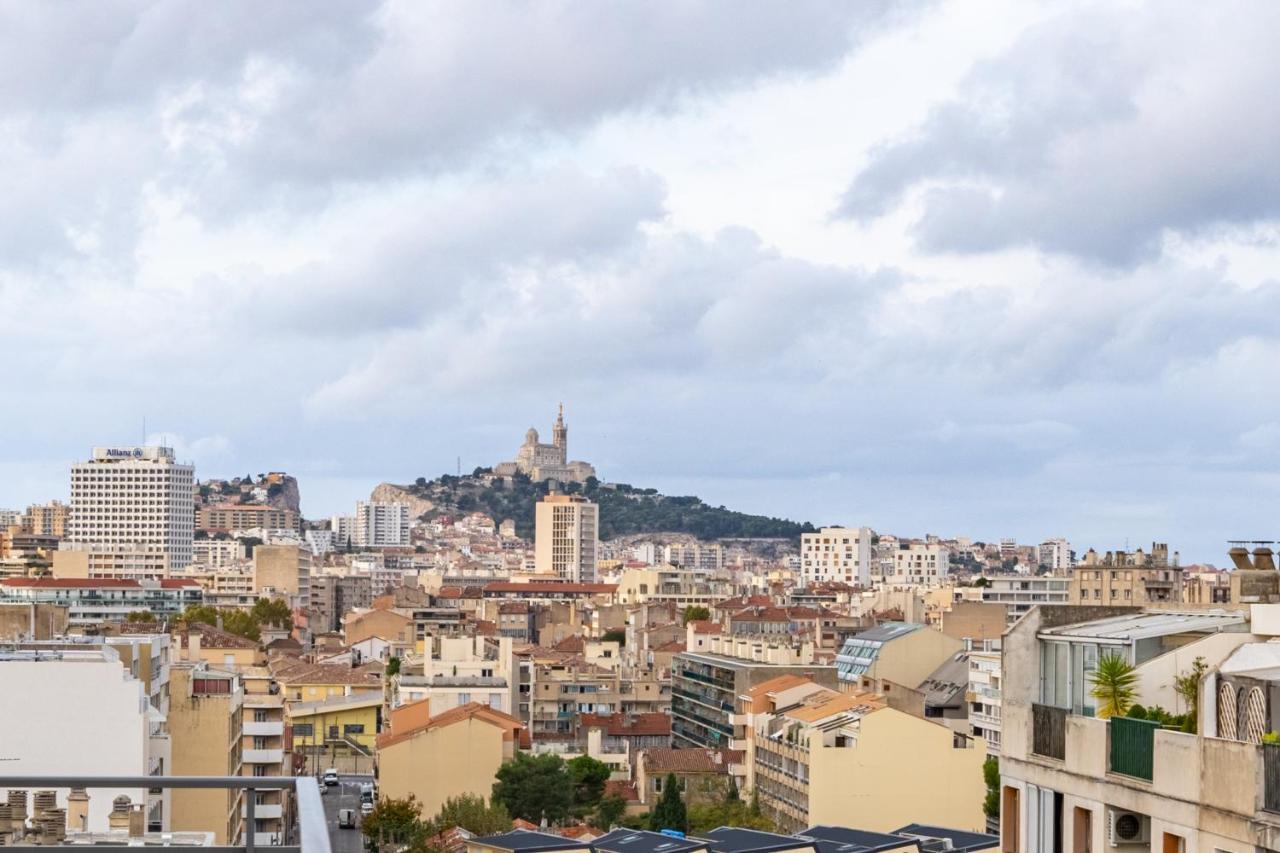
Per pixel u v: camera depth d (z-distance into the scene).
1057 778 60.03
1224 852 49.62
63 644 151.88
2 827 97.81
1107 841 56.38
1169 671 60.66
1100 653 62.50
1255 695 52.69
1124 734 56.22
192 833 101.81
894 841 134.75
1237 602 78.62
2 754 126.94
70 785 31.09
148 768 135.12
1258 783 48.41
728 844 139.50
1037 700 65.44
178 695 169.75
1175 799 52.41
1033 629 66.31
